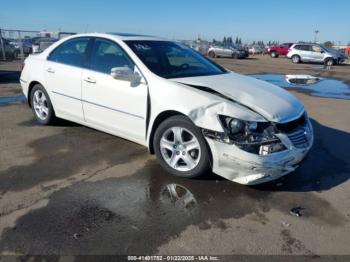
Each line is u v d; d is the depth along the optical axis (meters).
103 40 4.71
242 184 3.66
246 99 3.65
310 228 3.07
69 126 5.73
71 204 3.31
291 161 3.52
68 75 4.94
